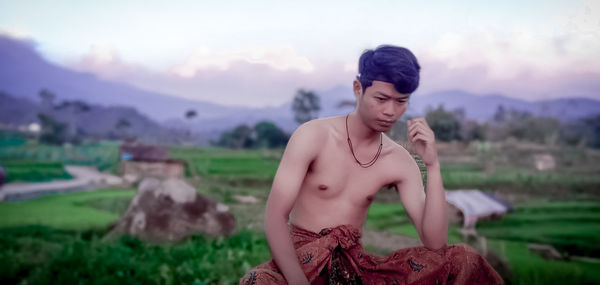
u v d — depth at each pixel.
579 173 10.41
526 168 10.85
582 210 7.43
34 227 5.07
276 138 26.39
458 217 6.56
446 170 10.38
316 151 1.70
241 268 3.35
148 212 4.44
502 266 4.11
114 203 7.81
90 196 8.76
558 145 13.13
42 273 3.07
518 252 4.82
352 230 1.71
